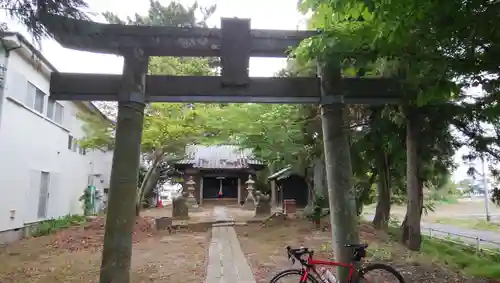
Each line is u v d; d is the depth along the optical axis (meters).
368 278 4.62
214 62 13.52
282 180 20.50
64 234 11.46
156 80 4.39
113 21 11.89
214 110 11.15
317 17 4.22
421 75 4.57
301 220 13.92
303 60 4.25
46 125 12.51
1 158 9.60
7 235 10.12
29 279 6.38
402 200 13.23
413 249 7.63
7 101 9.76
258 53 4.51
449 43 4.09
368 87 4.71
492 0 3.18
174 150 14.60
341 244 4.38
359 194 11.84
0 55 9.49
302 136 11.77
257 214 16.64
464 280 5.84
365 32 3.75
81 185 16.92
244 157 26.23
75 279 6.31
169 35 4.31
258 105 10.73
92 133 14.37
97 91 4.26
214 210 21.77
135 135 4.18
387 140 9.05
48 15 3.39
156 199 28.39
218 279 6.16
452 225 22.30
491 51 4.07
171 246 9.80
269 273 6.61
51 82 4.25
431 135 7.73
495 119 6.82
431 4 3.10
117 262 3.95
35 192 11.75
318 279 4.64
